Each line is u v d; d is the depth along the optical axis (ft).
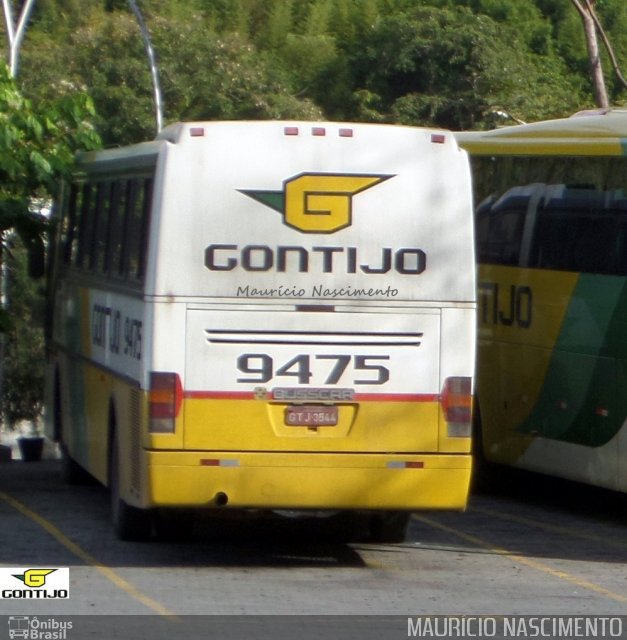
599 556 91.86
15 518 102.37
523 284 112.78
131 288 85.81
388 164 81.20
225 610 71.20
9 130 109.60
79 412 108.68
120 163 93.76
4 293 162.50
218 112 357.00
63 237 118.42
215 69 360.07
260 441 79.51
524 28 475.72
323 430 80.02
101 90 344.90
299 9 539.29
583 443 105.60
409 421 80.69
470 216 81.82
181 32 360.28
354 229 80.53
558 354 108.17
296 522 100.68
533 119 353.51
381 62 403.13
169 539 93.30
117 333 90.63
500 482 123.34
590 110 116.98
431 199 81.46
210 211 79.51
